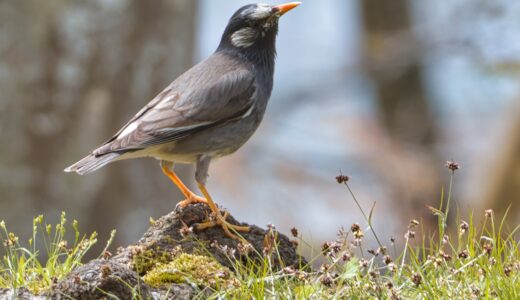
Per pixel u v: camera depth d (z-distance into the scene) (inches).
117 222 579.8
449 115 1021.2
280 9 416.2
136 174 585.0
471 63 898.1
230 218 358.3
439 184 856.3
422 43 962.7
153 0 590.9
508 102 893.2
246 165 881.5
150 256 324.8
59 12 569.0
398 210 848.3
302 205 861.2
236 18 419.5
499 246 313.4
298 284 309.9
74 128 576.1
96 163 367.2
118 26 582.2
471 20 897.5
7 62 563.2
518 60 860.6
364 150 882.8
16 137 565.0
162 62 596.4
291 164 882.8
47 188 567.8
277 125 935.0
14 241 334.0
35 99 569.3
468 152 936.3
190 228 335.0
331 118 930.7
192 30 622.8
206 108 387.9
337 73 1035.9
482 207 843.4
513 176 831.1
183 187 386.3
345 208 849.5
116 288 286.8
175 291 301.7
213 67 405.7
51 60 571.2
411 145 945.5
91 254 575.8
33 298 291.0
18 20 563.5
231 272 312.0
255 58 416.2
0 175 560.4
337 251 320.2
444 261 309.7
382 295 293.4
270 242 334.0
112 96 583.8
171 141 382.3
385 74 1021.8
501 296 286.8
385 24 1046.4
